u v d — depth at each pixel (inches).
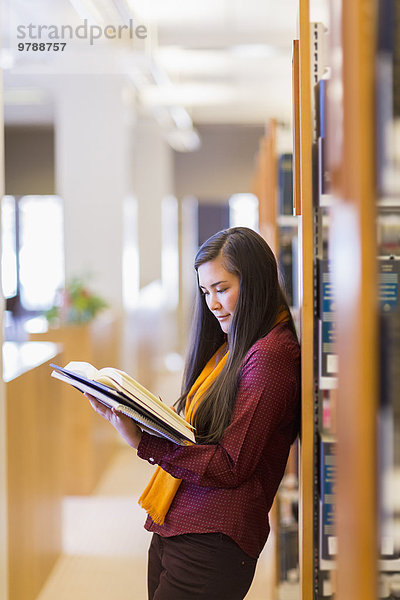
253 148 542.0
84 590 140.9
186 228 600.4
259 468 76.9
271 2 223.6
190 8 226.7
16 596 122.0
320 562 76.8
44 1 197.8
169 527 77.4
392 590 62.5
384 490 40.8
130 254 309.1
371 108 38.8
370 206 38.4
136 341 288.7
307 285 77.4
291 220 131.0
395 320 42.0
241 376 76.2
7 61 244.4
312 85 82.5
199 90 344.8
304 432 77.4
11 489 119.6
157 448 73.9
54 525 152.0
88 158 281.1
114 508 191.0
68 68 256.7
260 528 76.9
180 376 375.9
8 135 488.7
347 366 40.7
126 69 253.0
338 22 44.9
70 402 200.5
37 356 147.0
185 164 547.8
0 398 105.3
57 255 521.3
